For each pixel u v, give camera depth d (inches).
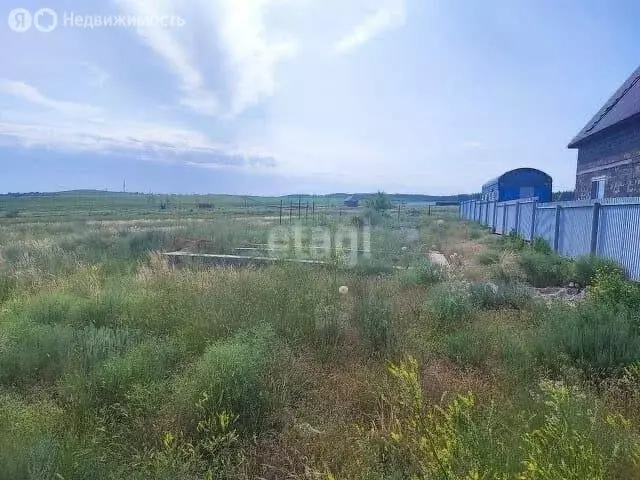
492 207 1204.5
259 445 145.3
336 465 133.9
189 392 158.4
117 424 155.3
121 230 853.2
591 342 212.4
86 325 255.1
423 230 1077.1
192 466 129.1
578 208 577.3
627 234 459.2
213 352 177.9
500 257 576.4
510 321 272.4
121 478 124.0
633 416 155.0
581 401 146.6
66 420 154.9
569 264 496.7
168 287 309.7
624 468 115.3
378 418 157.8
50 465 115.9
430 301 293.3
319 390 180.1
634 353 200.4
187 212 2092.8
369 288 320.2
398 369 155.5
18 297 317.1
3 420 143.6
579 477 99.9
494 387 178.4
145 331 243.6
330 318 239.5
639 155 609.9
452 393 170.2
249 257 484.7
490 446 119.3
